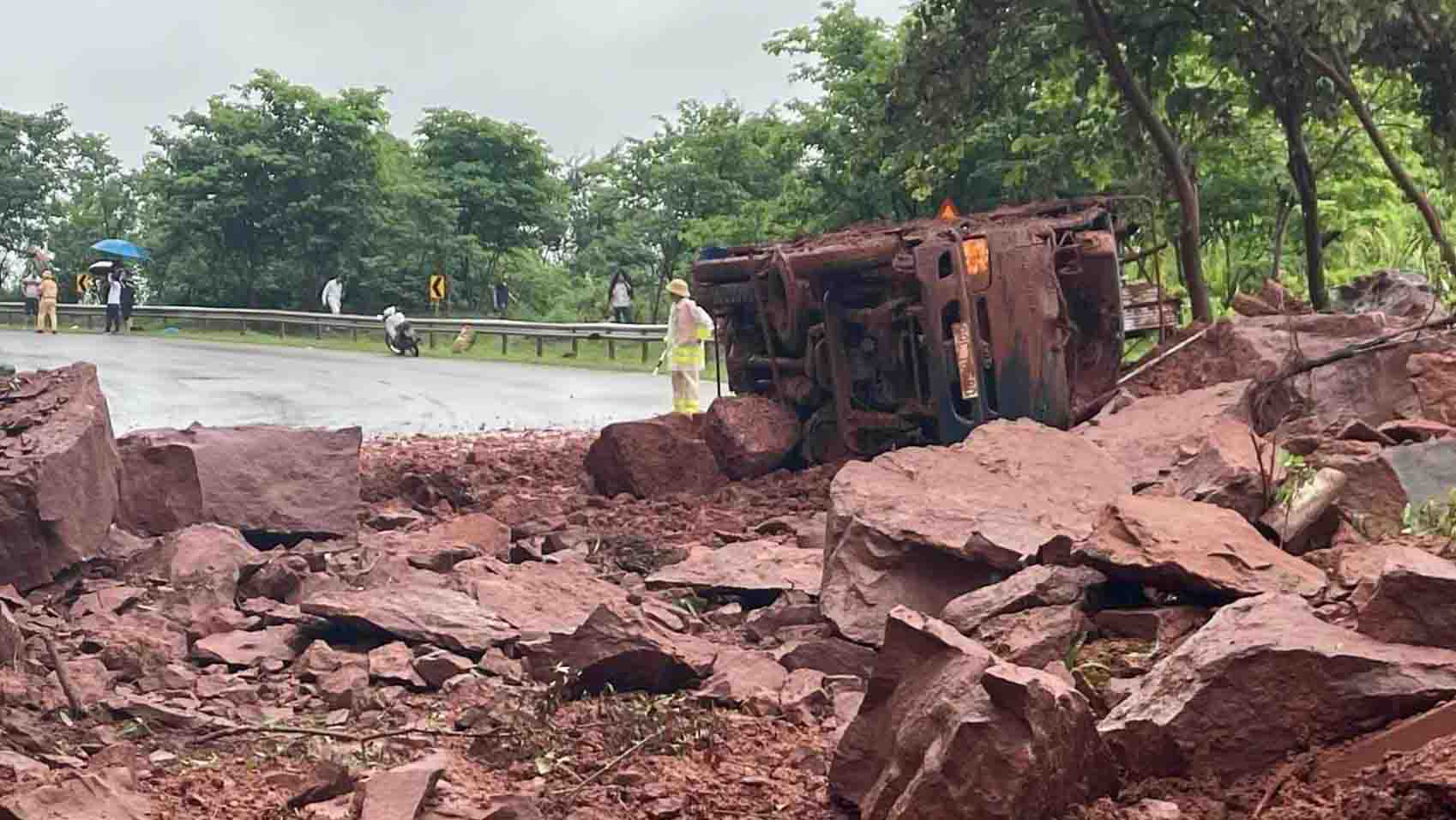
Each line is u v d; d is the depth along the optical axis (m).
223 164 60.00
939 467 9.09
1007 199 31.23
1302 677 5.41
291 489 11.51
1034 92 24.38
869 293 14.35
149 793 6.07
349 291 60.47
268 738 7.01
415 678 7.80
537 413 24.44
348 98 60.88
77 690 7.48
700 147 51.56
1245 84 21.44
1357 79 23.66
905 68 21.14
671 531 12.25
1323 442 10.05
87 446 9.83
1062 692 5.13
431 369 33.78
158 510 11.05
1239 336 12.95
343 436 11.91
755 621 8.81
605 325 36.50
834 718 6.95
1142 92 21.34
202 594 9.16
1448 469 8.78
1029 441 9.36
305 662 8.10
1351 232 27.58
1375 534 8.59
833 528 8.76
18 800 5.50
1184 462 10.13
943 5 21.03
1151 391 13.29
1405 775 4.75
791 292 14.27
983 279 13.12
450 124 63.22
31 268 76.62
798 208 36.75
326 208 59.31
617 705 7.21
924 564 8.36
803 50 36.19
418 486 14.06
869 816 5.29
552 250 68.31
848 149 31.80
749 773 6.17
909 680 5.60
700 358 21.50
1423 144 23.23
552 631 8.32
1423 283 15.33
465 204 61.91
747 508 13.04
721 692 7.30
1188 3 20.44
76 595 9.49
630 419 23.47
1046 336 13.05
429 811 5.50
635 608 8.86
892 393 14.26
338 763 6.39
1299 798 5.07
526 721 6.83
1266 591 7.01
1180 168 19.98
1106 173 23.41
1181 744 5.46
